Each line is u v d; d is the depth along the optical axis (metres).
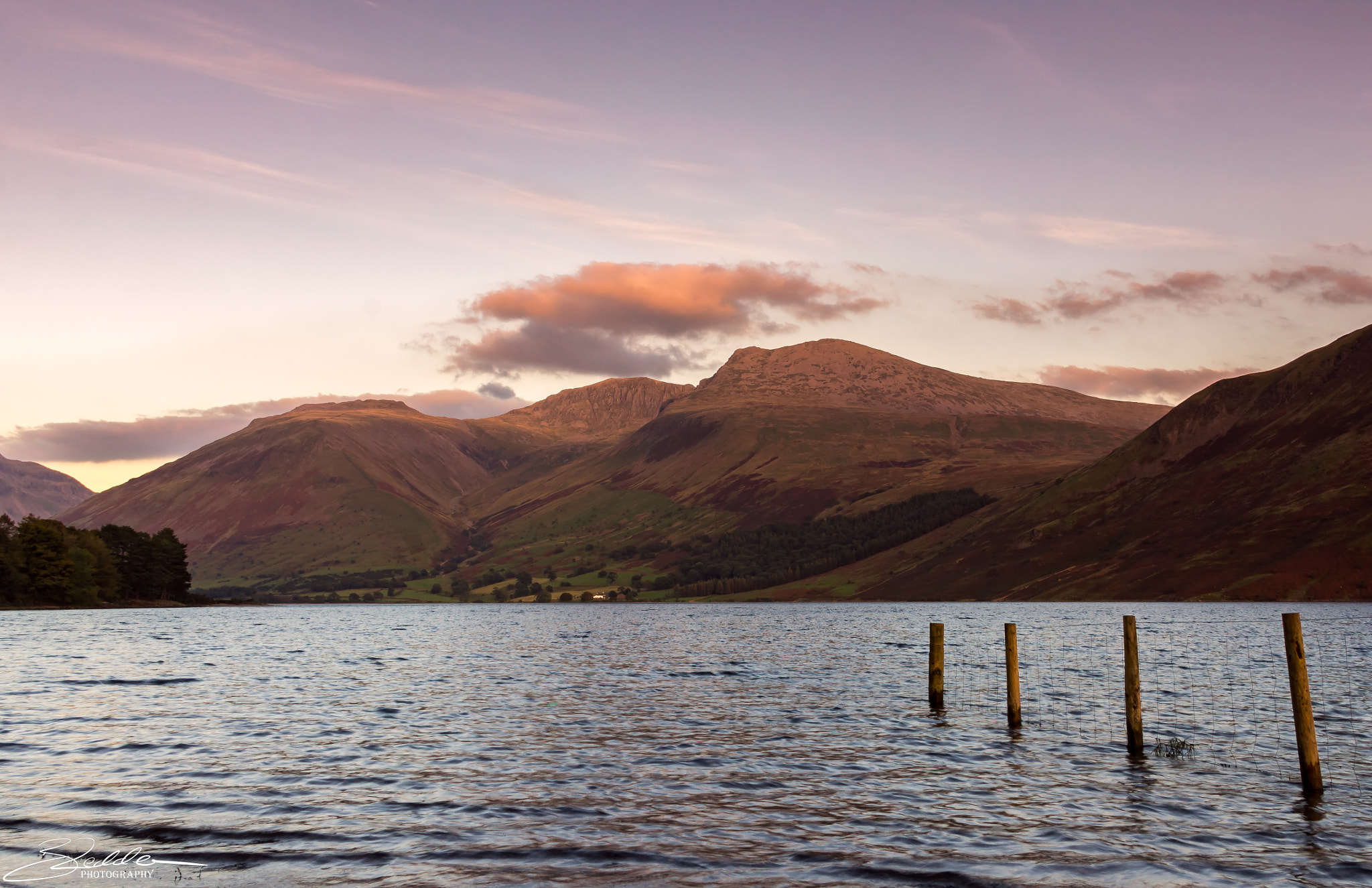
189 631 142.62
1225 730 41.91
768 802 29.86
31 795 30.16
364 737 41.44
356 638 129.38
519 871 23.08
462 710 50.50
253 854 24.27
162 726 44.09
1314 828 26.72
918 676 66.75
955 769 34.44
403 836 25.92
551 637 133.12
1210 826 27.00
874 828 26.95
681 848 25.00
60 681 63.22
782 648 100.19
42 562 198.75
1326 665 68.50
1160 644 92.12
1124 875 23.05
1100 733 41.72
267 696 56.06
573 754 37.47
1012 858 24.28
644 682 65.19
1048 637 105.00
